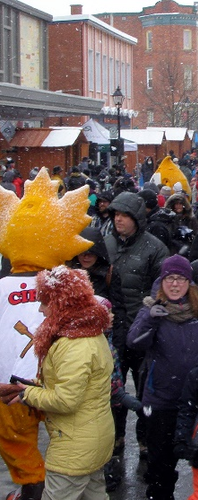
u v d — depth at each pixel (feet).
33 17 110.83
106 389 14.25
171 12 213.25
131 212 21.24
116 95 87.81
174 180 59.52
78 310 13.98
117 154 88.02
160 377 16.79
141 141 118.62
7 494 18.89
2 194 18.45
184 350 16.60
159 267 21.43
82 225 18.02
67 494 14.15
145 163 102.22
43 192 18.24
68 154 97.50
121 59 159.43
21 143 92.68
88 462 14.03
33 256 17.76
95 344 14.01
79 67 134.51
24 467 17.34
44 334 14.10
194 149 145.28
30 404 14.34
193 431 15.39
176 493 19.25
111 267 19.92
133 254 21.63
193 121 188.44
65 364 13.78
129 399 17.08
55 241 17.79
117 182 43.27
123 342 20.07
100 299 17.33
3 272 25.75
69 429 14.03
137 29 215.51
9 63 104.22
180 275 16.52
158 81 212.23
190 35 211.82
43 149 94.22
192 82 210.18
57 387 13.80
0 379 17.57
